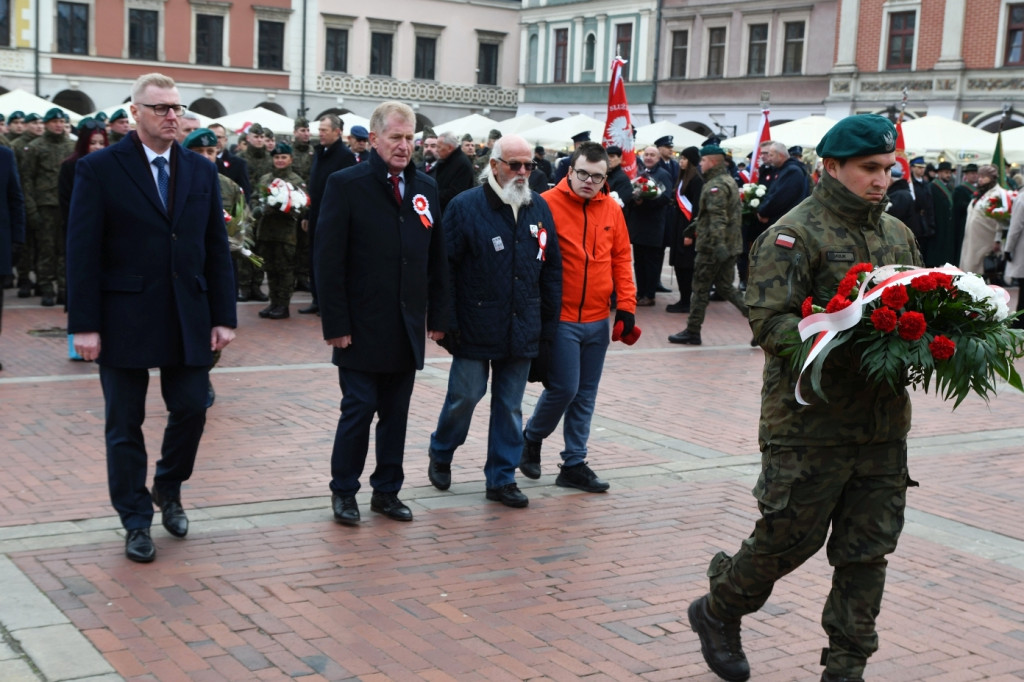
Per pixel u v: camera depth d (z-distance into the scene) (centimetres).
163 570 490
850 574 369
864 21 3562
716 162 1191
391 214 551
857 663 368
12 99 2106
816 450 358
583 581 501
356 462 564
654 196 1470
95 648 410
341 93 4744
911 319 324
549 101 4722
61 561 495
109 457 502
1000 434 833
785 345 347
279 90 4619
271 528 554
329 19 4678
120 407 498
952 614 482
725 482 673
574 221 614
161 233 494
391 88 4859
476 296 587
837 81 3628
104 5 4219
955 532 595
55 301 1288
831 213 365
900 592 505
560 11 4612
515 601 474
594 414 845
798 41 3781
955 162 2420
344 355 553
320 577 491
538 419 646
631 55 4322
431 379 946
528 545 546
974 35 3316
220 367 968
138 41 4319
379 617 450
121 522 512
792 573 523
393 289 550
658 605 476
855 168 359
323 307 545
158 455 680
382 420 577
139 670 394
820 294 360
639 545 553
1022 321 859
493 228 583
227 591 470
